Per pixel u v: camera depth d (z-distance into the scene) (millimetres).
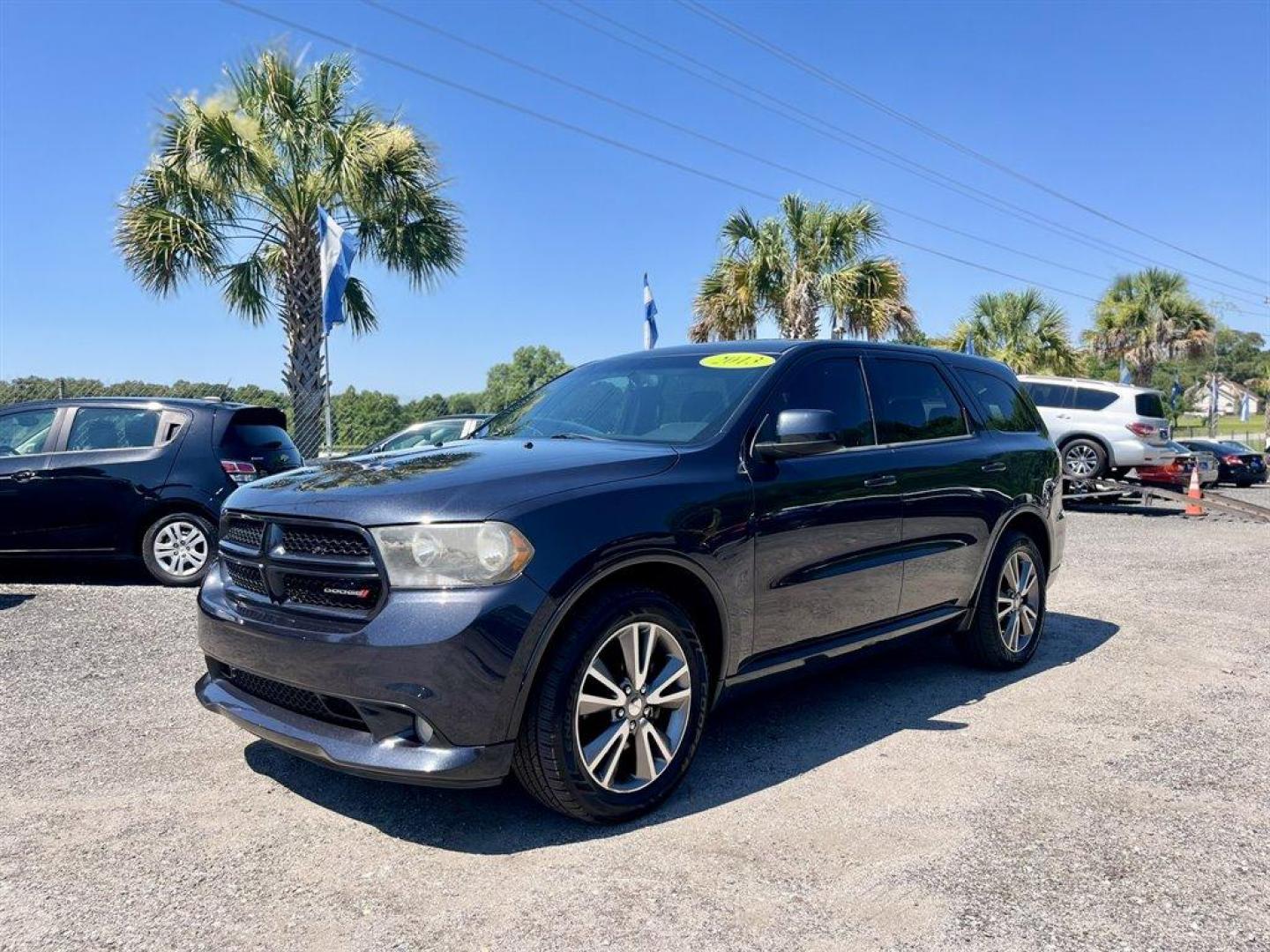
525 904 2645
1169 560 9750
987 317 25938
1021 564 5309
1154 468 14695
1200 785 3568
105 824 3174
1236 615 6852
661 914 2592
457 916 2584
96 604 6805
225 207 12094
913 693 4805
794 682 3980
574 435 4105
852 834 3107
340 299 11703
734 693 3643
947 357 5215
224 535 3553
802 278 17578
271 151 11828
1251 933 2521
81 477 7363
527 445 3730
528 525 2926
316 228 12391
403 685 2766
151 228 11438
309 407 12484
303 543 3094
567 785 2980
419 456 3621
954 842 3055
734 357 4312
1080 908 2646
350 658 2836
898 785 3545
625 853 2957
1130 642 5988
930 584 4562
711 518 3414
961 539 4730
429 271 13305
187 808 3303
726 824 3176
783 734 4133
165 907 2635
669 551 3238
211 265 12141
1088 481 14727
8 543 7320
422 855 2947
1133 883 2791
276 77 11578
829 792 3471
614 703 3109
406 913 2600
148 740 3984
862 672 5223
